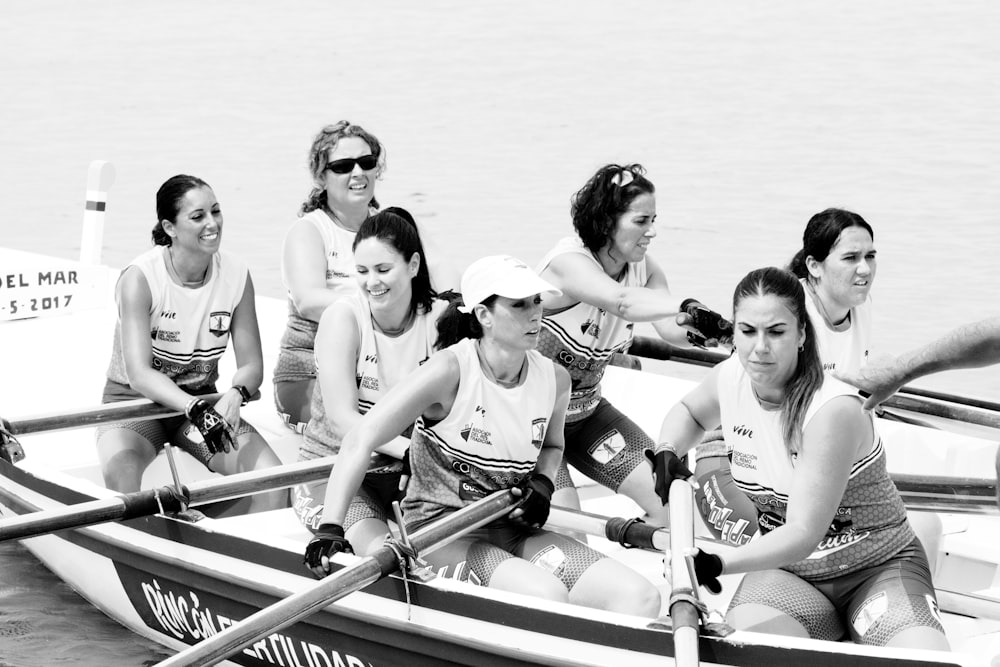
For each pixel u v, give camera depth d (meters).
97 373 28.67
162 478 21.23
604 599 14.53
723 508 18.22
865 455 13.83
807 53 70.62
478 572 15.05
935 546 16.67
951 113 57.94
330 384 17.30
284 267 21.25
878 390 10.15
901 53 69.19
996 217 44.06
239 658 17.66
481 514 14.97
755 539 13.76
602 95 64.75
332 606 15.73
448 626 14.61
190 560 17.22
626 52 73.44
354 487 14.92
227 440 19.62
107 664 18.12
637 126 58.81
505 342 14.80
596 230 18.00
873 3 81.56
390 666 15.44
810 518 13.41
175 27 86.94
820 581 14.54
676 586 12.99
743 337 13.64
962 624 16.84
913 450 20.52
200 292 20.28
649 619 13.40
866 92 62.28
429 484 15.70
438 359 15.00
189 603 17.62
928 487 16.61
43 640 18.86
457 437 15.22
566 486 18.78
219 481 17.38
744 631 13.14
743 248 42.03
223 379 28.02
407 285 17.12
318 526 15.87
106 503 16.69
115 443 20.19
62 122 64.62
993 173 49.31
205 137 60.47
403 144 57.38
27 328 31.45
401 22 84.75
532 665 14.02
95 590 19.66
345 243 21.08
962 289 37.38
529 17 84.12
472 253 42.41
